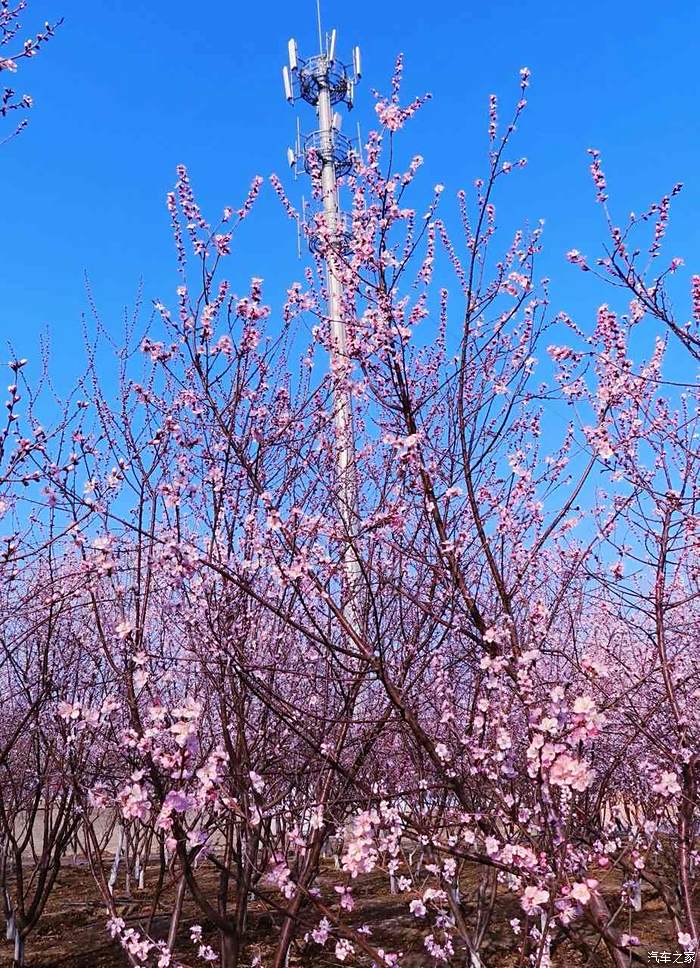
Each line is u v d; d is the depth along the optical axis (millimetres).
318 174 5145
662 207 4180
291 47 12828
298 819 4516
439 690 4906
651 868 5672
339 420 5398
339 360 4715
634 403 4480
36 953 6723
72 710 3570
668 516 4027
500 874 4684
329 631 4508
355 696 4320
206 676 4340
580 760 3084
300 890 3859
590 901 3906
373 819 3494
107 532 4734
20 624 6141
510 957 5730
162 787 3596
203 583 4141
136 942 4352
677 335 4020
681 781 3875
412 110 4277
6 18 4387
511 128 4156
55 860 6863
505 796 4020
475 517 3898
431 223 4609
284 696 4941
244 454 4348
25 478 3898
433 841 3982
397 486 4746
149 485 4344
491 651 3777
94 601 4289
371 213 4246
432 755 3770
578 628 5672
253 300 4281
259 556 4211
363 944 3717
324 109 12344
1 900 8258
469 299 4172
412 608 4922
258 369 4820
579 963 5199
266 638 4910
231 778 3939
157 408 4703
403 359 4070
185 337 4238
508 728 4031
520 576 4027
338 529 4219
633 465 4449
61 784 4934
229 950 4336
